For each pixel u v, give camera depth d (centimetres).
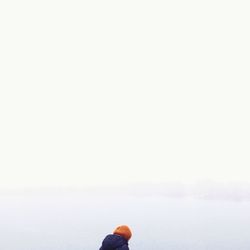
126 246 471
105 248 471
